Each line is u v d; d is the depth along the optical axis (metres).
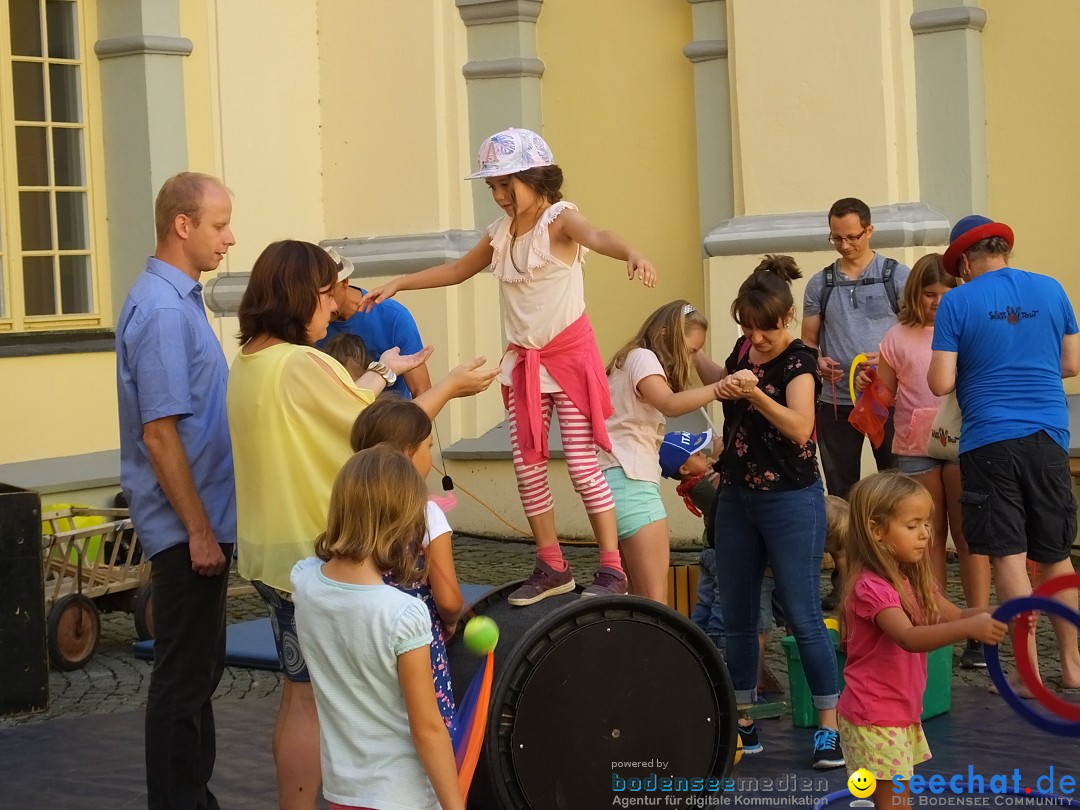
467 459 11.55
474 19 11.66
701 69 11.12
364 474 4.04
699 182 11.21
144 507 5.27
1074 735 4.57
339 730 4.05
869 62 10.16
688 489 7.11
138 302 5.20
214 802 5.49
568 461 5.28
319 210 12.16
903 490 4.80
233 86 11.50
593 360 5.25
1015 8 10.45
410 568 4.14
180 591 5.23
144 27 10.95
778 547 6.02
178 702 5.21
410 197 11.78
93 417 11.09
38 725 7.09
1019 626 4.68
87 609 8.23
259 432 4.85
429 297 11.65
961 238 6.93
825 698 6.11
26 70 10.84
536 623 4.91
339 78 12.02
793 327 10.37
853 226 8.52
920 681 4.98
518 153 5.09
